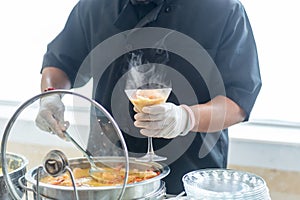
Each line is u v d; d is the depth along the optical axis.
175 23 1.10
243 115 1.09
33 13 1.75
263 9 1.48
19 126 1.23
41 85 1.20
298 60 1.48
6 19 1.78
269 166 1.41
